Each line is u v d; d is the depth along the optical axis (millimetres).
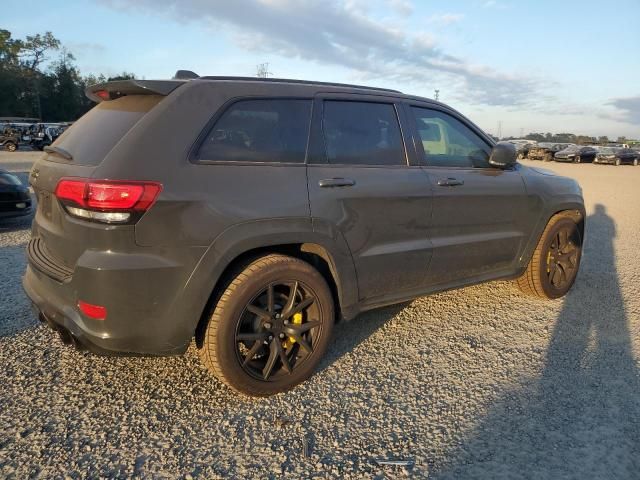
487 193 3812
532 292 4520
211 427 2537
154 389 2879
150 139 2441
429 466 2273
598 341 3701
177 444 2391
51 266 2623
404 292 3521
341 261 3014
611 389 2988
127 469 2205
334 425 2582
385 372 3160
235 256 2588
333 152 3057
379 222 3172
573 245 4645
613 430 2572
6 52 70812
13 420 2512
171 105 2561
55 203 2561
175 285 2436
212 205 2496
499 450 2398
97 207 2270
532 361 3346
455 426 2592
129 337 2412
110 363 3154
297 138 2920
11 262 5270
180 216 2408
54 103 76750
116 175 2301
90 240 2322
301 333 2895
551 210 4328
